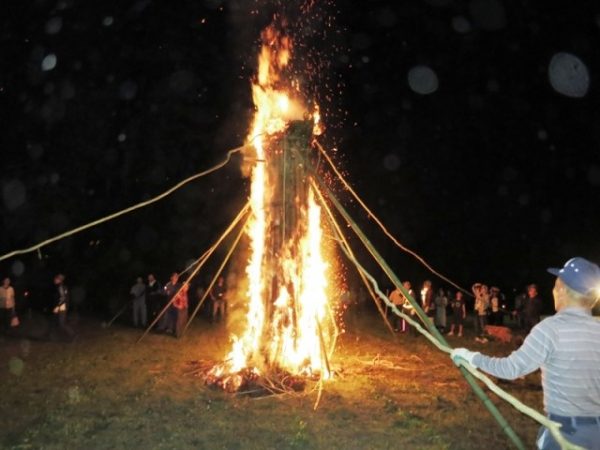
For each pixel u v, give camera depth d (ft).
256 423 28.48
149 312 67.26
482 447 25.84
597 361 12.07
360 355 45.80
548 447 12.30
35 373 38.78
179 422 28.63
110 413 29.99
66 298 52.03
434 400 32.91
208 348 48.62
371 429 27.89
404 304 59.72
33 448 25.27
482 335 59.06
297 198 36.50
